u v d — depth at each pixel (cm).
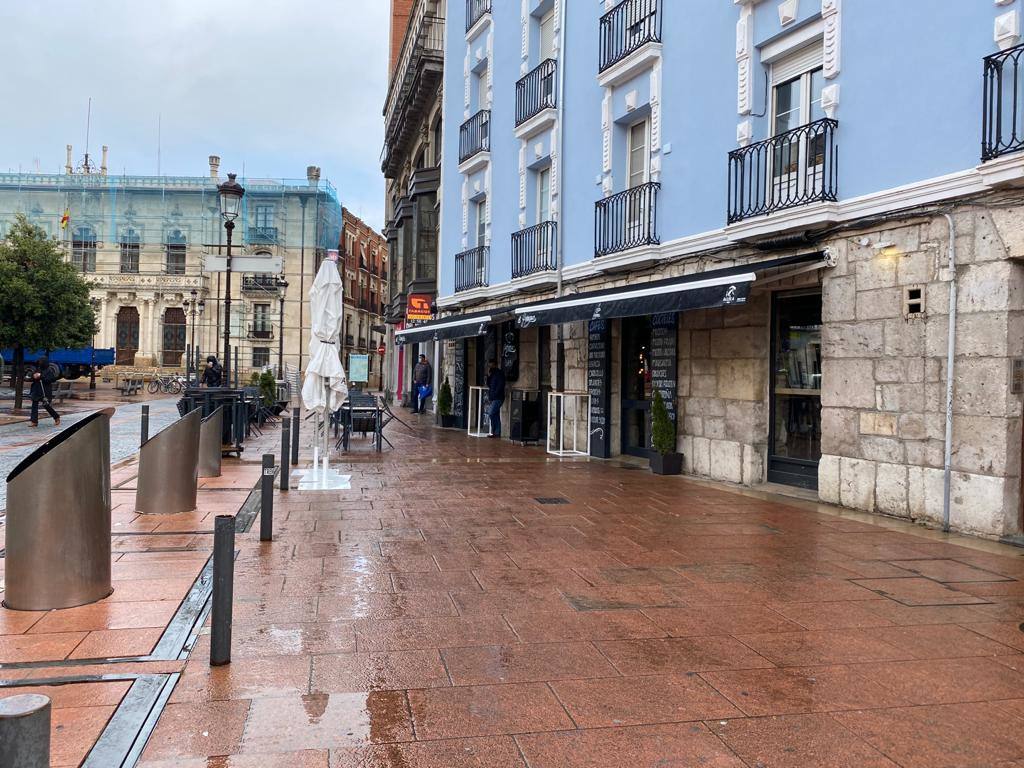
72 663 377
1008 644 423
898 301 769
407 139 3033
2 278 2445
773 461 1000
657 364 1173
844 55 846
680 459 1114
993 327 676
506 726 321
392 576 546
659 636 432
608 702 345
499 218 1809
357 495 884
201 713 327
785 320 991
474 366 2041
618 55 1249
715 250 1034
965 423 701
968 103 708
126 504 799
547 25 1616
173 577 531
